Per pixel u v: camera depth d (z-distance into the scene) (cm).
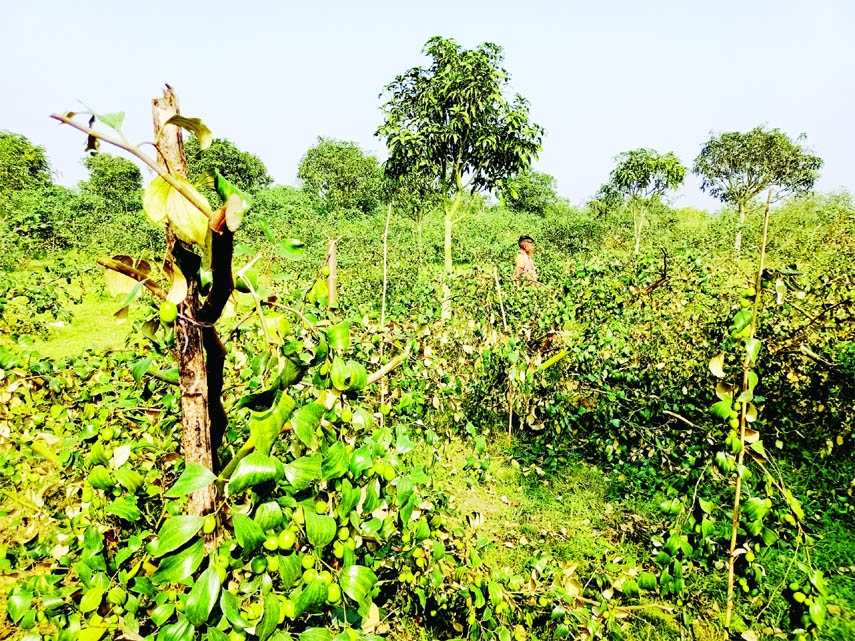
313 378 131
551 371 469
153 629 138
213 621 102
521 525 328
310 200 3169
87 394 257
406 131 853
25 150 2762
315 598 113
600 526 327
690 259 636
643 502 344
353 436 138
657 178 1669
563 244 2105
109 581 126
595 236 2061
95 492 168
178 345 111
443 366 408
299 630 139
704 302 577
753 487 200
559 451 413
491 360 426
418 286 690
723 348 417
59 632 121
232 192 89
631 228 2041
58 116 75
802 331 402
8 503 260
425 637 223
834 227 1219
